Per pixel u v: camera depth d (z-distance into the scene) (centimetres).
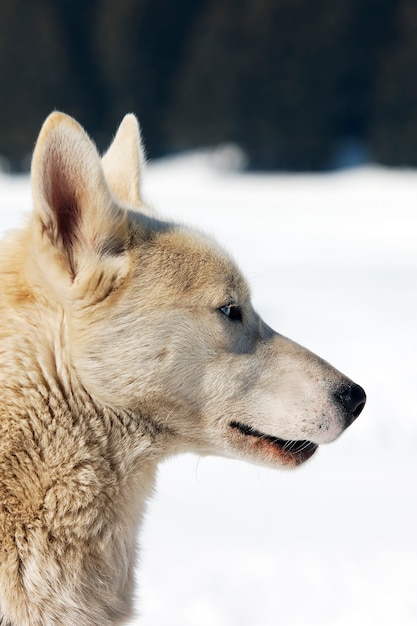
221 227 3675
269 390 592
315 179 7550
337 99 8950
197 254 580
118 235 551
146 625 733
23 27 9456
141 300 552
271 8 9212
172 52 10075
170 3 10131
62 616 530
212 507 980
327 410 599
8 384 523
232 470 1112
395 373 1426
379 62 9181
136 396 552
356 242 3250
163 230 584
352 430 1195
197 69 9231
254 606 766
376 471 1076
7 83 9206
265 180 7475
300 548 870
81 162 534
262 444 598
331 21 9194
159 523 934
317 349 1599
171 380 559
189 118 9106
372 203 5119
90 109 9650
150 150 9406
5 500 518
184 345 562
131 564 584
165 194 6034
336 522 933
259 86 8981
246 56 9081
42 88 9325
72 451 533
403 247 3106
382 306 2028
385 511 958
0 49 9325
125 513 562
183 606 764
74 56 10019
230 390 580
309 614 758
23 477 521
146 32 9969
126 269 550
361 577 816
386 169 8362
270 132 8781
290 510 966
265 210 4572
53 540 527
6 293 539
